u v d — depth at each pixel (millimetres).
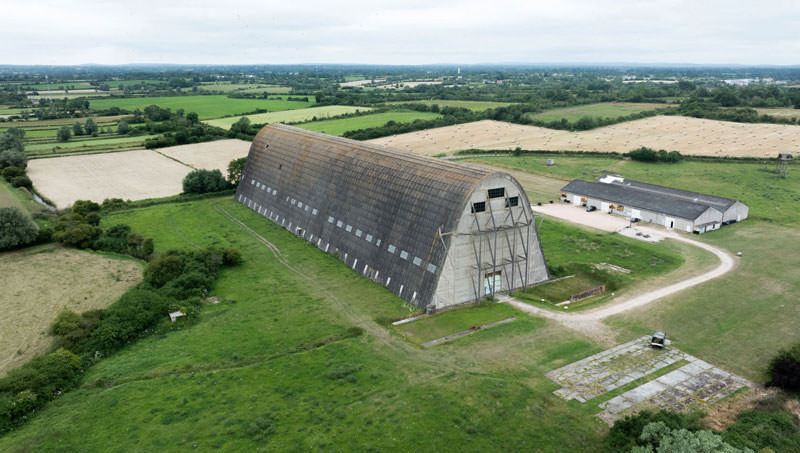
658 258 89812
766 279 77875
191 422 44719
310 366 54094
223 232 104438
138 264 85688
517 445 41719
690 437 36438
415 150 197750
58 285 76500
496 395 48250
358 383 50719
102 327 59188
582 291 77562
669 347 58562
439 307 70250
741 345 58781
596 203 124750
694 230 103750
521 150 192750
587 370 53594
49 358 52406
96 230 96375
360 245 85125
